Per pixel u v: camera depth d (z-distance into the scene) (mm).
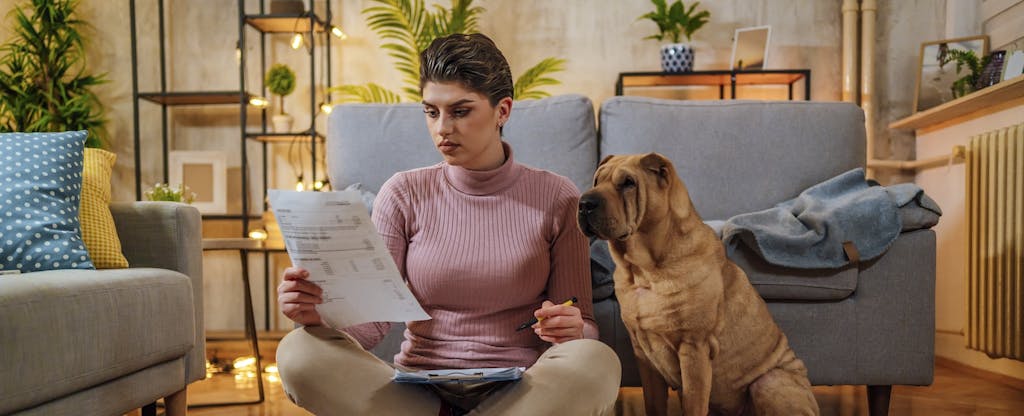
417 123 2316
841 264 1807
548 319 1073
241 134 3221
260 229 3387
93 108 3438
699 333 1429
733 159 2271
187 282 1729
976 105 2600
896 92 3334
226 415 2088
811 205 1957
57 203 1622
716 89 3453
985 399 2229
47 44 3383
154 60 3455
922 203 1864
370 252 1007
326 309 1060
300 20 3211
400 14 3230
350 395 978
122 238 1821
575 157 2291
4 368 1120
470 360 1170
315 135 3172
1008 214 2289
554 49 3477
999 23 2945
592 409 970
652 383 1601
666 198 1390
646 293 1465
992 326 2387
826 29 3395
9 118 3299
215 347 3162
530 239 1219
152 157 3463
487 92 1145
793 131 2281
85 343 1311
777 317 1862
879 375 1857
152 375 1574
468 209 1240
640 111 2312
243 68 3160
